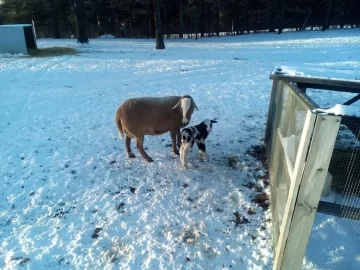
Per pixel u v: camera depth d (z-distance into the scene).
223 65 14.33
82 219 4.18
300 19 42.72
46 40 31.81
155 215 4.22
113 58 17.36
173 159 5.75
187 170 5.33
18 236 3.88
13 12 44.56
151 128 5.38
